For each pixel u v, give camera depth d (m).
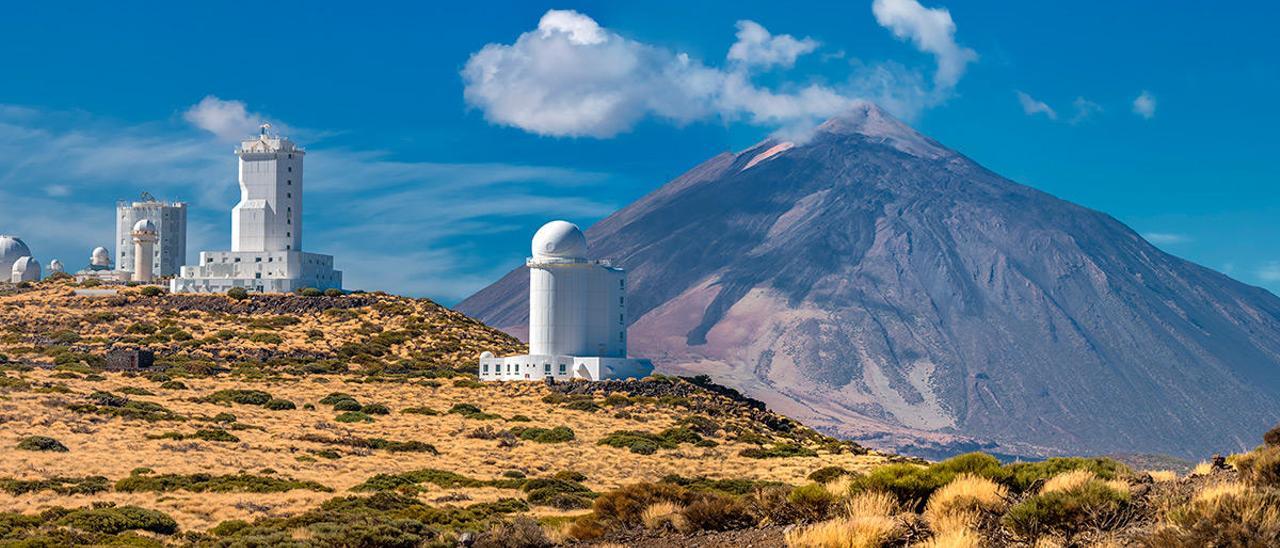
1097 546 34.78
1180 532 33.00
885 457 134.00
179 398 140.75
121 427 117.38
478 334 199.38
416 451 118.81
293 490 93.12
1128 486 39.62
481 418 138.62
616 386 155.50
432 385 159.12
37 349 171.75
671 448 127.94
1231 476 39.12
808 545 39.12
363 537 66.25
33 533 71.31
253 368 165.75
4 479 90.25
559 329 165.88
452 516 81.38
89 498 86.50
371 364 173.38
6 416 115.31
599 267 167.12
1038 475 44.41
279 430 124.31
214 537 74.25
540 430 130.75
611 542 47.78
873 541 38.41
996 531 38.03
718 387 166.12
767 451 127.62
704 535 45.44
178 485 92.44
